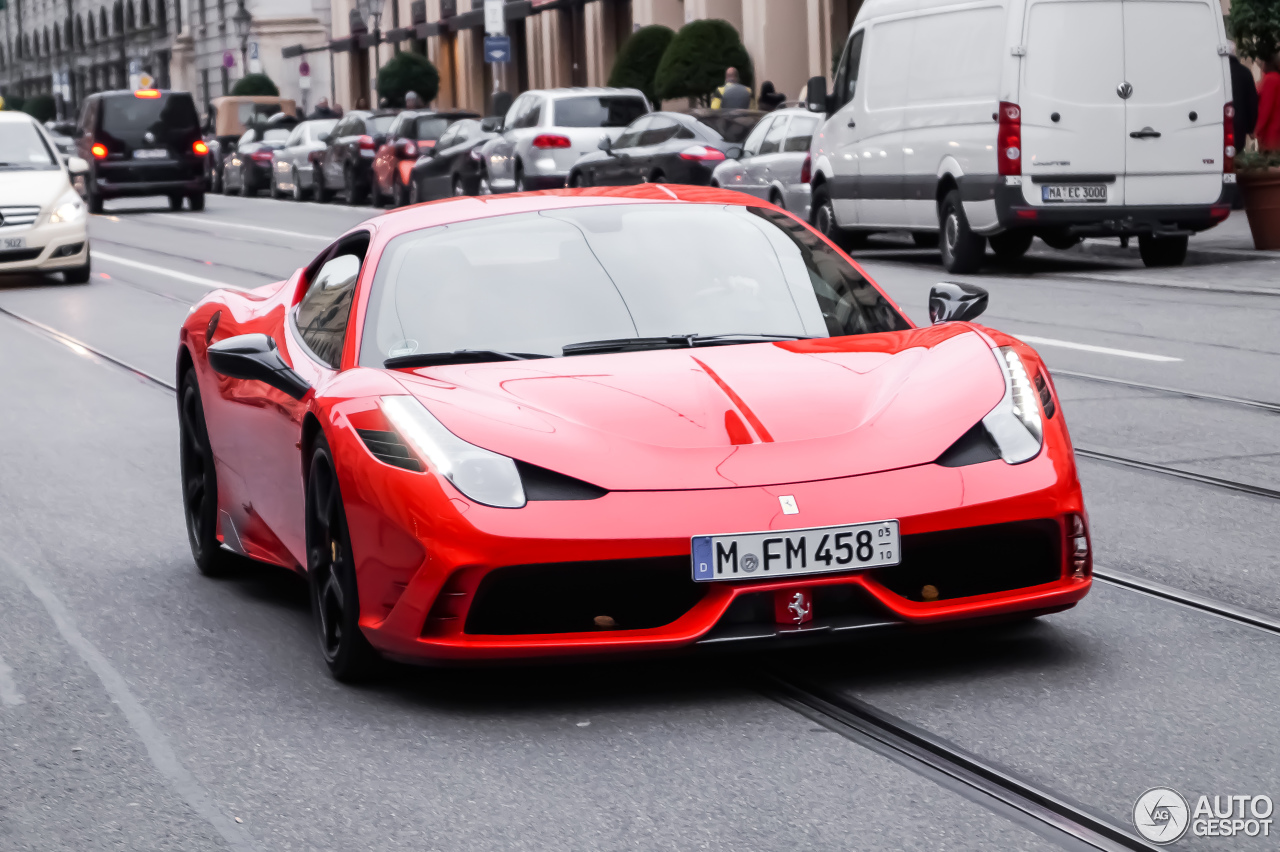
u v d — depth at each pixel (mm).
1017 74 18891
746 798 4434
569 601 5156
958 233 19891
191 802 4586
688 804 4406
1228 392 11242
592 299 6250
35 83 138750
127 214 40906
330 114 54906
